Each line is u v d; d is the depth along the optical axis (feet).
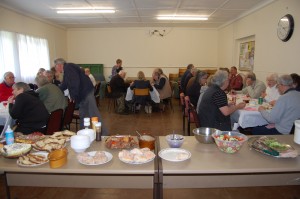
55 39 24.97
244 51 20.70
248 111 9.11
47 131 8.50
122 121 16.75
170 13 19.53
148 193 7.60
